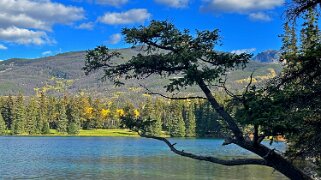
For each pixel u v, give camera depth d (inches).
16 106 6176.2
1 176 1807.3
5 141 4906.5
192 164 2233.0
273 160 462.3
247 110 388.8
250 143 458.6
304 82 412.8
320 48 380.8
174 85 466.6
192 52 471.8
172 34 487.2
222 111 479.2
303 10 412.5
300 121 384.2
